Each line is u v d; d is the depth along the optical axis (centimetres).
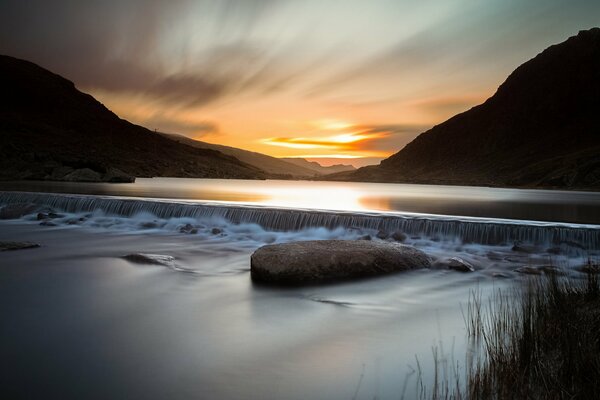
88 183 5591
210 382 429
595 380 346
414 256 1017
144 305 716
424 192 6694
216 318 651
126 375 444
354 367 465
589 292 638
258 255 916
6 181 5684
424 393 394
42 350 511
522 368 396
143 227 1808
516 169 18488
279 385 422
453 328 598
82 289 817
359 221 1622
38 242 1433
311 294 793
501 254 1264
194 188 5338
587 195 5550
